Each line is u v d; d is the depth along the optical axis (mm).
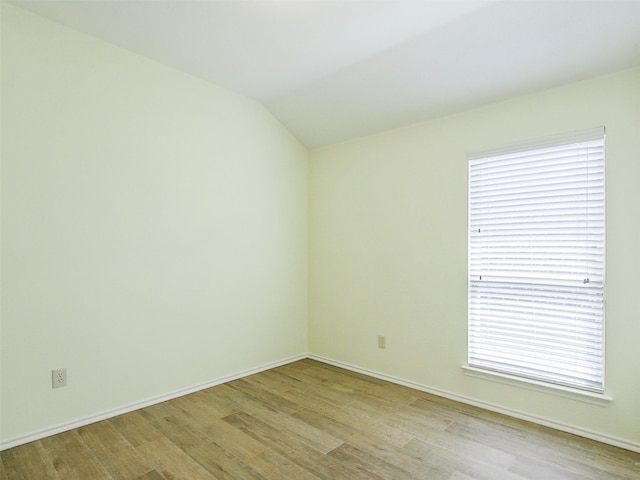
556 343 2357
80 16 2176
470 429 2326
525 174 2475
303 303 3836
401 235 3107
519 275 2504
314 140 3693
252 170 3322
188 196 2855
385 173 3229
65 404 2270
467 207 2727
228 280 3131
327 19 2158
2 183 2049
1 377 2051
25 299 2127
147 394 2635
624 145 2107
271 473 1881
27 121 2129
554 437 2227
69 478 1821
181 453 2047
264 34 2324
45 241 2193
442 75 2496
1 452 2025
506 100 2539
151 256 2648
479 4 1945
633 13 1821
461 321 2752
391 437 2232
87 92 2352
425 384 2941
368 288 3338
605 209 2162
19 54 2104
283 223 3613
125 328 2523
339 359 3564
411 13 2055
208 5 2064
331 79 2846
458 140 2779
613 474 1878
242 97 3230
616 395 2131
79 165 2318
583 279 2254
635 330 2076
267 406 2654
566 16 1907
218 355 3062
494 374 2562
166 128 2729
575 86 2268
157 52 2557
